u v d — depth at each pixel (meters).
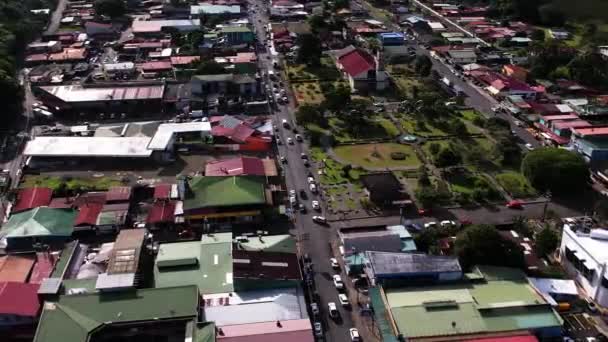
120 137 99.38
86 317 57.12
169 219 77.56
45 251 72.44
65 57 141.50
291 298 61.97
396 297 61.81
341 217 81.31
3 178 89.94
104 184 88.56
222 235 72.94
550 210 83.38
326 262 71.75
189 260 66.94
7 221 77.75
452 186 89.69
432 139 105.62
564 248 70.88
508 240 69.19
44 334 54.72
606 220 80.44
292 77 134.88
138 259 65.44
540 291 64.44
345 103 114.94
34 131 106.62
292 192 86.38
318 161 97.06
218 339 55.19
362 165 95.94
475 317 58.38
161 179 90.50
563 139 103.25
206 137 102.12
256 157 97.25
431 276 64.50
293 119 113.25
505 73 138.50
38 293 59.91
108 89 117.50
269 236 72.62
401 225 78.69
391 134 107.25
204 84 121.06
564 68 137.25
